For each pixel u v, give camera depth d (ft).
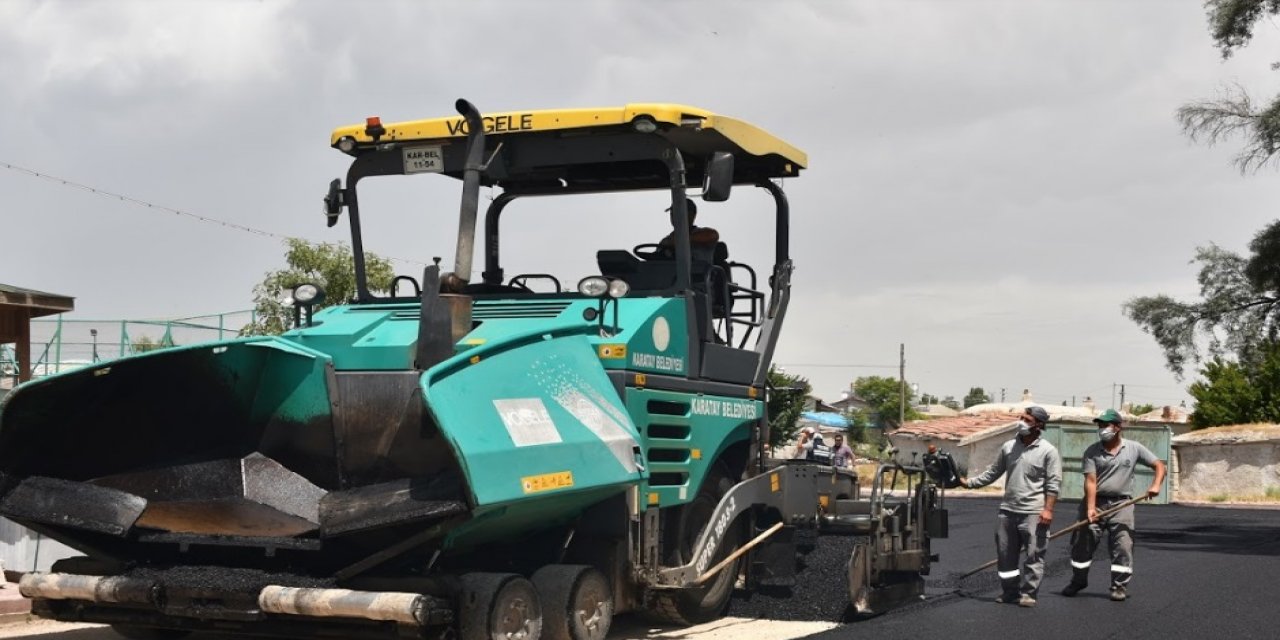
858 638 27.14
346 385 23.76
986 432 128.98
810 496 32.40
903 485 103.04
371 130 27.48
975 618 30.76
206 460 24.53
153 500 23.85
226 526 23.45
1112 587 34.76
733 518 28.37
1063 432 113.80
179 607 21.98
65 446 23.13
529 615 22.26
